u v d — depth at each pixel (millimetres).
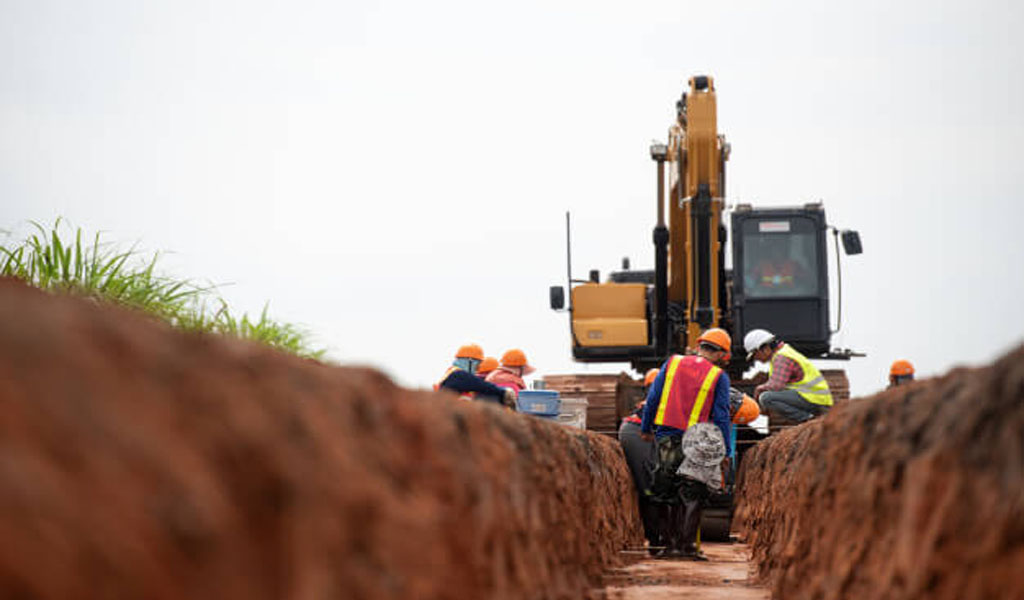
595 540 25438
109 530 3250
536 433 16953
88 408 3547
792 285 62938
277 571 4504
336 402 6926
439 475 8922
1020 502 7641
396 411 8633
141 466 3639
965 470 8883
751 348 55438
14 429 3115
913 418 11312
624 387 61781
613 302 67625
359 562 5668
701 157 61188
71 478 3219
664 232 67125
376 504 6336
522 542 13375
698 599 22547
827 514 15469
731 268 68688
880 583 10883
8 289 4012
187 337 5438
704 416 34812
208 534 3846
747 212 63406
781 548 21969
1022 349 8406
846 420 15555
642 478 41562
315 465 5469
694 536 34969
